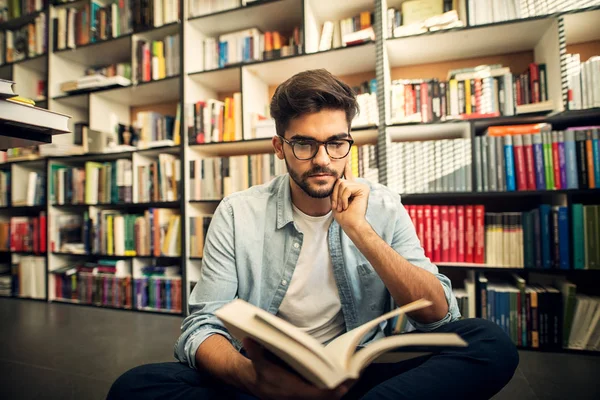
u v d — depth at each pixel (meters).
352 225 0.75
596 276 1.69
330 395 0.46
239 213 0.90
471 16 1.62
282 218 0.88
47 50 2.53
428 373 0.56
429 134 1.87
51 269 2.48
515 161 1.55
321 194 0.78
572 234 1.47
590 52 1.72
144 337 1.73
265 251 0.88
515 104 1.62
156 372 0.62
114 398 0.60
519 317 1.53
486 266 1.56
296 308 0.85
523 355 1.45
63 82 2.58
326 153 0.76
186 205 2.10
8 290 2.65
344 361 0.41
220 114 2.09
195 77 2.20
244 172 2.00
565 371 1.30
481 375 0.57
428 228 1.65
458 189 1.61
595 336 1.45
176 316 2.09
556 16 1.50
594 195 1.70
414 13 1.78
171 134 2.32
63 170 2.47
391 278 0.70
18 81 2.70
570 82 1.47
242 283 0.87
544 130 1.56
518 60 1.85
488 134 1.62
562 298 1.50
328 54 1.90
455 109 1.67
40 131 0.71
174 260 2.45
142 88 2.33
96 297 2.32
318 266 0.86
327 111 0.75
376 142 2.05
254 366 0.48
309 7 1.96
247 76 2.08
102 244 2.32
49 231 2.47
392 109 1.75
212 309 0.75
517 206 1.89
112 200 2.30
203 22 2.17
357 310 0.85
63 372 1.33
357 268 0.87
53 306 2.34
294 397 0.47
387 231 0.90
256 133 2.00
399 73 2.05
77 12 2.48
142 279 2.21
